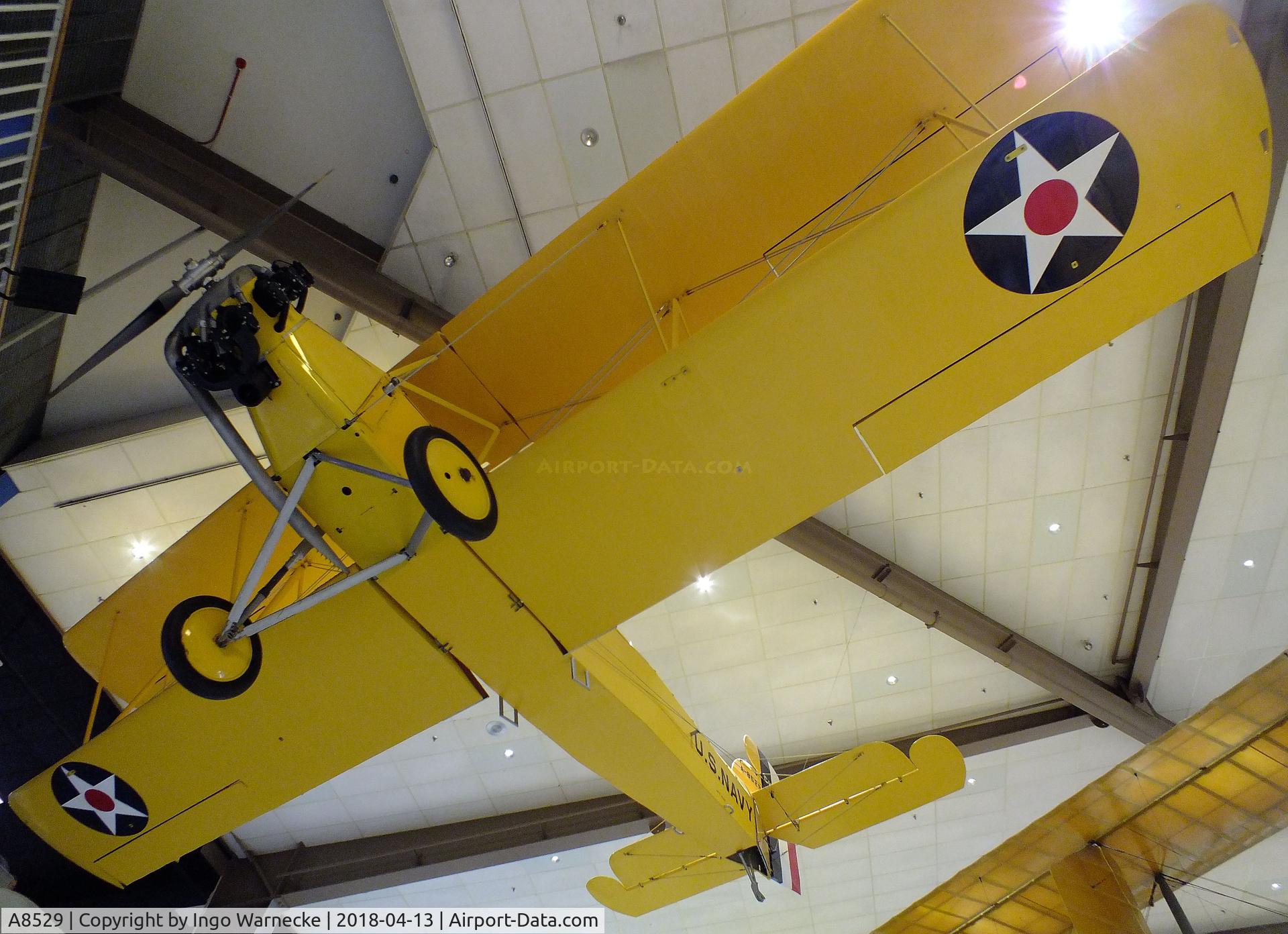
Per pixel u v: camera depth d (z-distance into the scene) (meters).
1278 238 5.74
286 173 5.79
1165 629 7.78
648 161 5.58
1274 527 7.30
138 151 5.19
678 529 3.23
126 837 4.14
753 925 10.54
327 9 5.38
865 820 6.25
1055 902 7.11
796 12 5.14
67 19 3.74
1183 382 6.58
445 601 3.36
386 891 9.73
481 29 5.14
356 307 5.72
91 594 7.31
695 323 3.83
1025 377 2.97
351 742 3.92
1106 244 2.76
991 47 3.24
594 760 4.77
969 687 8.59
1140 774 5.97
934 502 7.28
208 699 3.41
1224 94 2.55
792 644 8.19
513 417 4.03
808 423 3.01
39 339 5.46
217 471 6.75
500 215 5.74
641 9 5.12
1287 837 9.50
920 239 2.73
